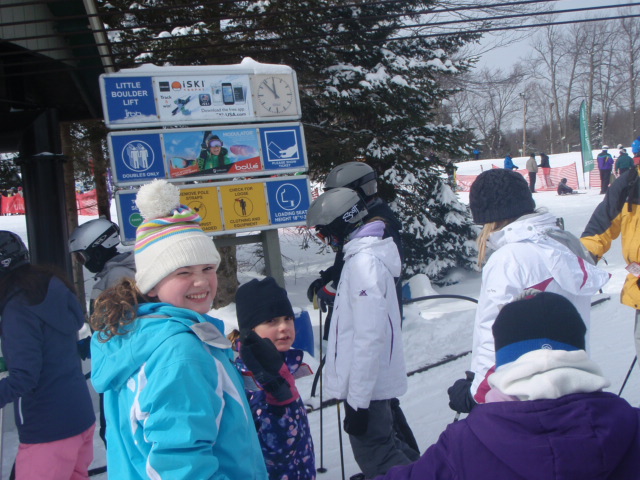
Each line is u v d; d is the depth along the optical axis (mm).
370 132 9859
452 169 11102
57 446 2805
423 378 5594
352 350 2951
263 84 5902
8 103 5859
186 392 1548
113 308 1693
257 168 5871
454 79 10961
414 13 5086
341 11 9352
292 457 2418
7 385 2598
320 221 3250
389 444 3066
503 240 2348
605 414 1252
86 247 3391
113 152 5488
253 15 5125
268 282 2668
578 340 1372
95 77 6145
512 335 1388
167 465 1494
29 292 2723
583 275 2252
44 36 4820
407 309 7441
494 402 1344
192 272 1793
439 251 11016
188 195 5676
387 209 3680
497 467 1278
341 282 3051
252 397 2428
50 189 5680
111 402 1717
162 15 8695
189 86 5688
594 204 19266
